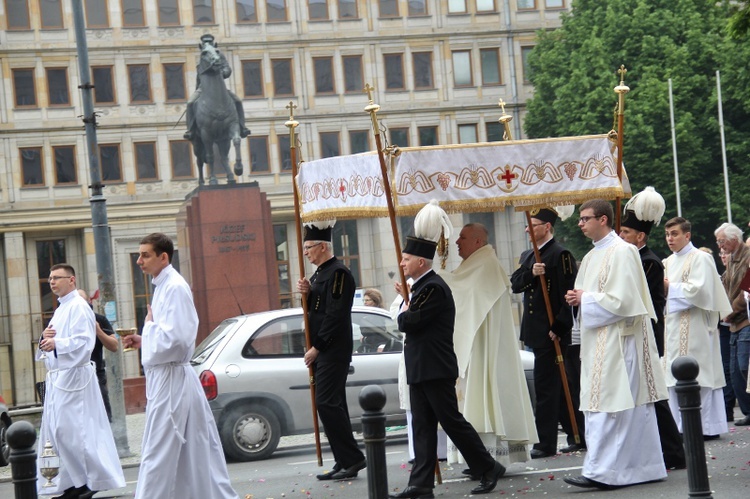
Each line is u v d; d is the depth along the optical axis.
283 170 76.31
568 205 14.77
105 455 13.75
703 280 15.43
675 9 64.38
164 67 75.06
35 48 73.06
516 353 13.16
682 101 62.22
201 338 37.31
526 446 13.25
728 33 24.05
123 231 73.75
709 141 62.69
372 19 78.06
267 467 17.33
